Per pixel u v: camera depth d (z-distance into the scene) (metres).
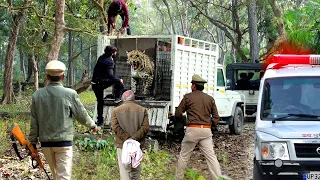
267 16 34.81
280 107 8.20
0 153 11.35
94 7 20.55
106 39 13.69
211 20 34.41
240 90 20.73
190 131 8.97
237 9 33.38
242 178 9.80
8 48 28.70
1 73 48.50
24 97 28.92
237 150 13.17
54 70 7.09
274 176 7.25
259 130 7.83
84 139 12.02
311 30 17.61
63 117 7.06
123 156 7.82
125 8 14.35
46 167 10.16
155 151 12.01
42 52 30.50
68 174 7.14
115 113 8.12
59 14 13.95
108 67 12.79
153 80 13.32
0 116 18.36
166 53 13.38
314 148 7.21
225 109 15.63
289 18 22.14
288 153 7.27
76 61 65.69
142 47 13.64
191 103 9.00
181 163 9.05
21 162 10.53
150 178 9.63
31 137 7.18
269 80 8.48
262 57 30.27
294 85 8.36
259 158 7.46
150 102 12.74
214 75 14.98
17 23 28.59
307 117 7.99
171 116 12.86
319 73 8.46
